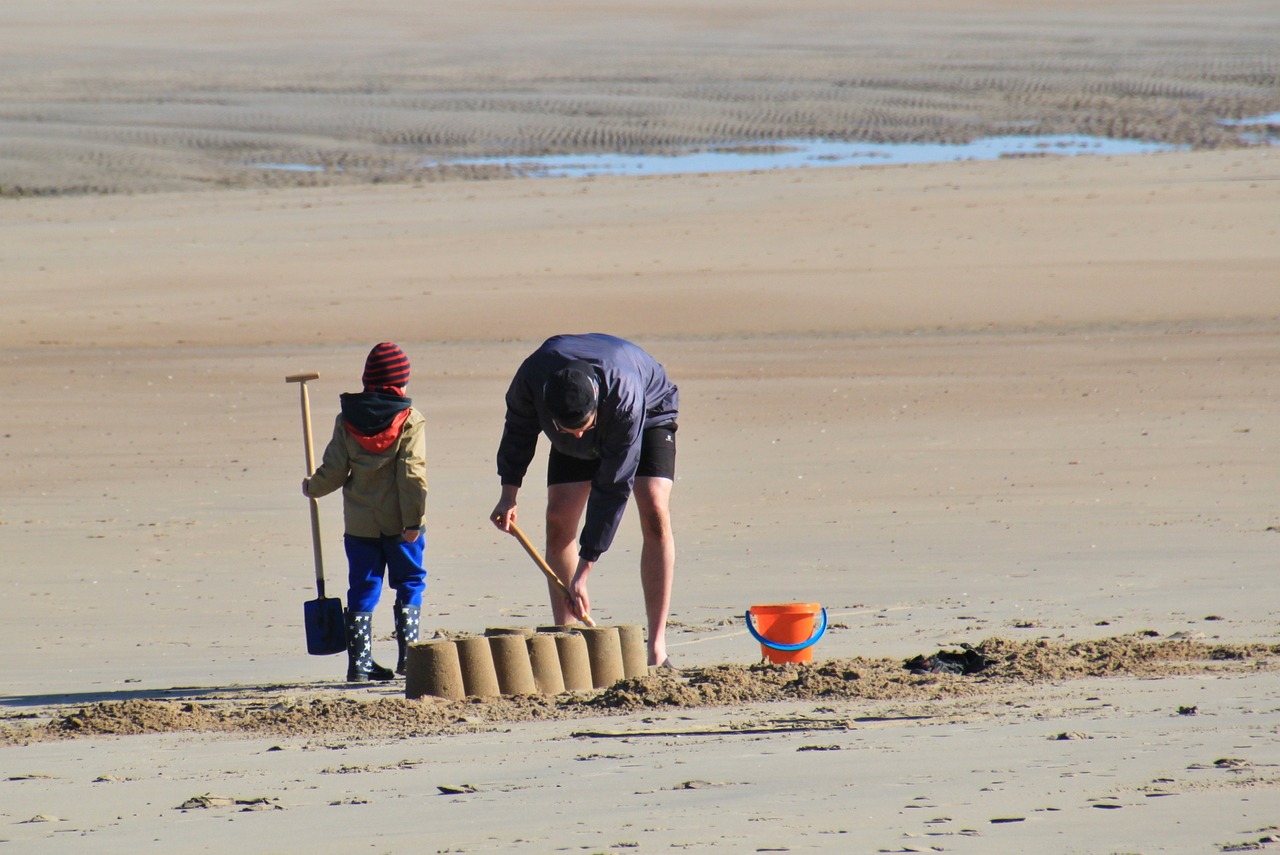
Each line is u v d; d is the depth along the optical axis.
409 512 29.95
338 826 17.27
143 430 67.88
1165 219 123.62
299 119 192.38
